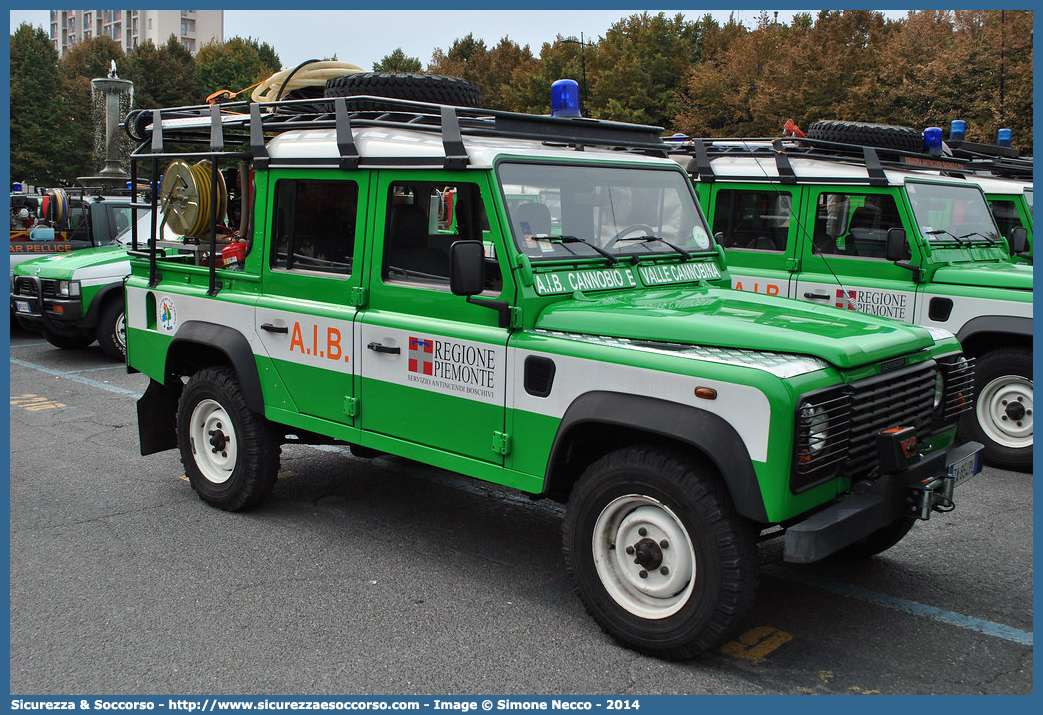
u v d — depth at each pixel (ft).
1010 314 21.71
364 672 12.16
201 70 208.44
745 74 97.30
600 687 11.77
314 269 16.26
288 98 19.16
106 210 40.63
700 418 11.45
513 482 13.55
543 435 13.08
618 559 12.74
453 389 14.12
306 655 12.62
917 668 12.33
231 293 17.62
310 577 15.26
